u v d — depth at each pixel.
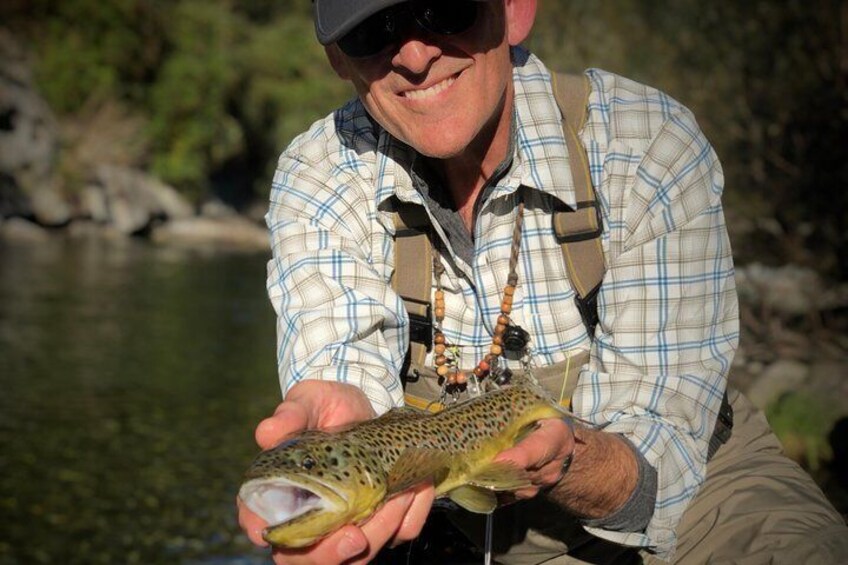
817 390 3.77
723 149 6.25
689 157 1.42
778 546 1.37
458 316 1.47
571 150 1.41
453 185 1.43
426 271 1.45
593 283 1.41
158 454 4.09
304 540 1.04
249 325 7.31
